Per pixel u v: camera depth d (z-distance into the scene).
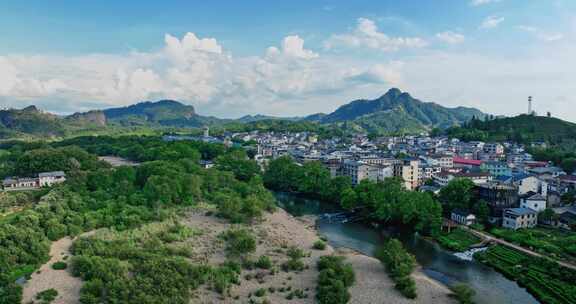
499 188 178.75
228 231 151.38
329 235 172.25
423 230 172.62
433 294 112.94
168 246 135.12
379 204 188.75
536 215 168.12
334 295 103.12
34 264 120.69
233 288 111.62
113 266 113.88
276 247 146.00
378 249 154.62
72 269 118.75
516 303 110.19
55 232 140.50
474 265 137.88
